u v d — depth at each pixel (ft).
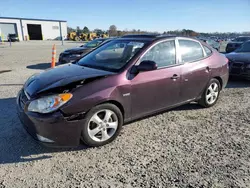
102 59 12.95
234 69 23.57
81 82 9.91
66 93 9.27
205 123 13.39
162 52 12.60
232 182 8.07
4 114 14.32
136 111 11.64
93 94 9.72
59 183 8.02
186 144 10.86
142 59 11.63
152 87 11.84
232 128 12.71
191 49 14.34
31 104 9.36
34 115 9.12
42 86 10.11
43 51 68.69
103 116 10.43
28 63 40.32
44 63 40.63
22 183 8.02
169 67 12.69
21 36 168.14
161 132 12.14
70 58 33.32
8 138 11.22
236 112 15.24
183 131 12.29
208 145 10.77
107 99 10.07
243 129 12.59
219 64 15.84
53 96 9.17
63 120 9.14
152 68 10.80
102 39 38.22
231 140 11.29
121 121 11.03
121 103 10.76
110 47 13.61
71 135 9.52
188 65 13.71
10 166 9.02
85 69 11.89
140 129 12.48
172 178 8.30
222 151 10.21
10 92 19.47
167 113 14.92
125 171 8.73
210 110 15.60
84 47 36.14
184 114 14.79
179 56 13.41
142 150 10.29
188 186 7.86
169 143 10.95
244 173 8.61
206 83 15.14
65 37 192.65
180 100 13.78
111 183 8.02
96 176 8.43
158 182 8.07
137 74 11.21
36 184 7.97
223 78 16.46
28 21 169.68
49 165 9.11
